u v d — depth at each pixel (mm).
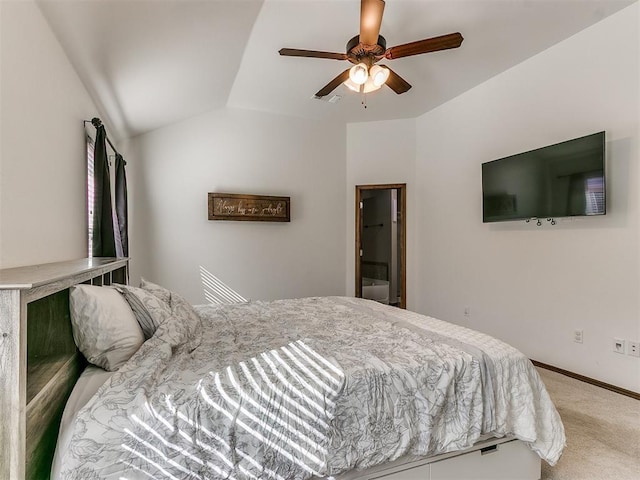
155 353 1473
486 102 3902
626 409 2426
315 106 4578
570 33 3004
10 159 1582
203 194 4484
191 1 2176
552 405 1739
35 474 1077
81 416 1113
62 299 1529
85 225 2734
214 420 1196
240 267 4648
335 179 5137
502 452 1675
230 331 2066
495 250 3822
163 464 1111
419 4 2594
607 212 2807
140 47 2463
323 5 2576
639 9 2602
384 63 3449
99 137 2705
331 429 1329
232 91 4125
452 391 1538
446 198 4496
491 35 3018
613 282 2775
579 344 3010
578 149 2871
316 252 5039
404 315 2465
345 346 1751
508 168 3512
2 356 926
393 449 1401
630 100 2666
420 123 4906
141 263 4270
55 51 2100
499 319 3775
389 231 6605
